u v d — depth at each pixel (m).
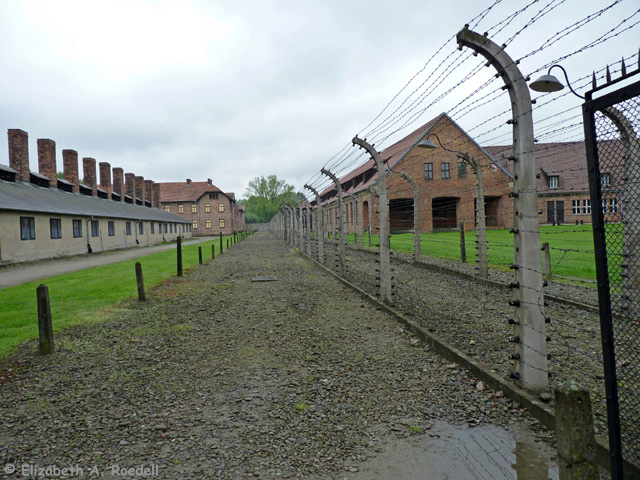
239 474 2.84
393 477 2.77
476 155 36.62
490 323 6.58
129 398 4.17
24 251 21.19
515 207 3.90
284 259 20.16
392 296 8.59
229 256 22.91
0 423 3.68
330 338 6.14
